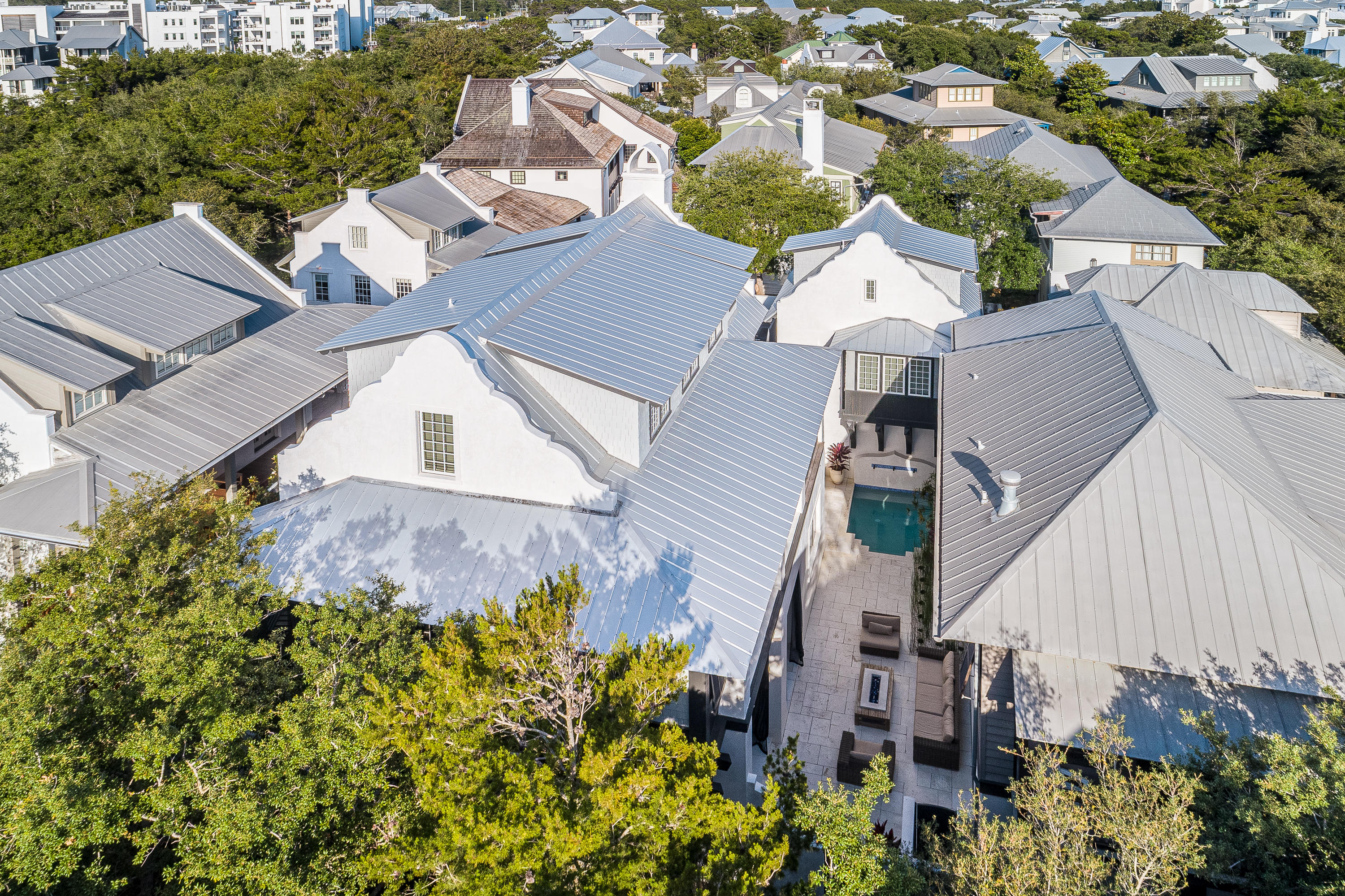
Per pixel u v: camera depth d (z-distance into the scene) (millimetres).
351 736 14883
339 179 65000
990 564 22156
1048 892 13859
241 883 13672
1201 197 77250
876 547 37219
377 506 24953
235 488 35219
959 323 39844
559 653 14086
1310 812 14352
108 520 19500
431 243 52062
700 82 148375
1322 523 23812
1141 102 116438
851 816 14453
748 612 22359
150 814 14570
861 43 172750
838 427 42656
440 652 14930
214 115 75875
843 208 61656
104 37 172750
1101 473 22516
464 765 13062
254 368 36844
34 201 62062
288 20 196875
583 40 178750
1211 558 20859
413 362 24391
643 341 27484
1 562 28078
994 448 27469
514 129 71500
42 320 32719
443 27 106375
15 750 13727
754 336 38719
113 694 15867
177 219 41875
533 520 24047
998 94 113938
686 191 62219
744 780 23094
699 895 12281
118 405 32312
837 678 29094
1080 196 64375
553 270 30188
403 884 14430
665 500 25141
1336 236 57500
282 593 19312
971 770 25109
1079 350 31031
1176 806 14781
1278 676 19094
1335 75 127688
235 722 14523
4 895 13148
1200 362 32906
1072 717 19703
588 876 12109
